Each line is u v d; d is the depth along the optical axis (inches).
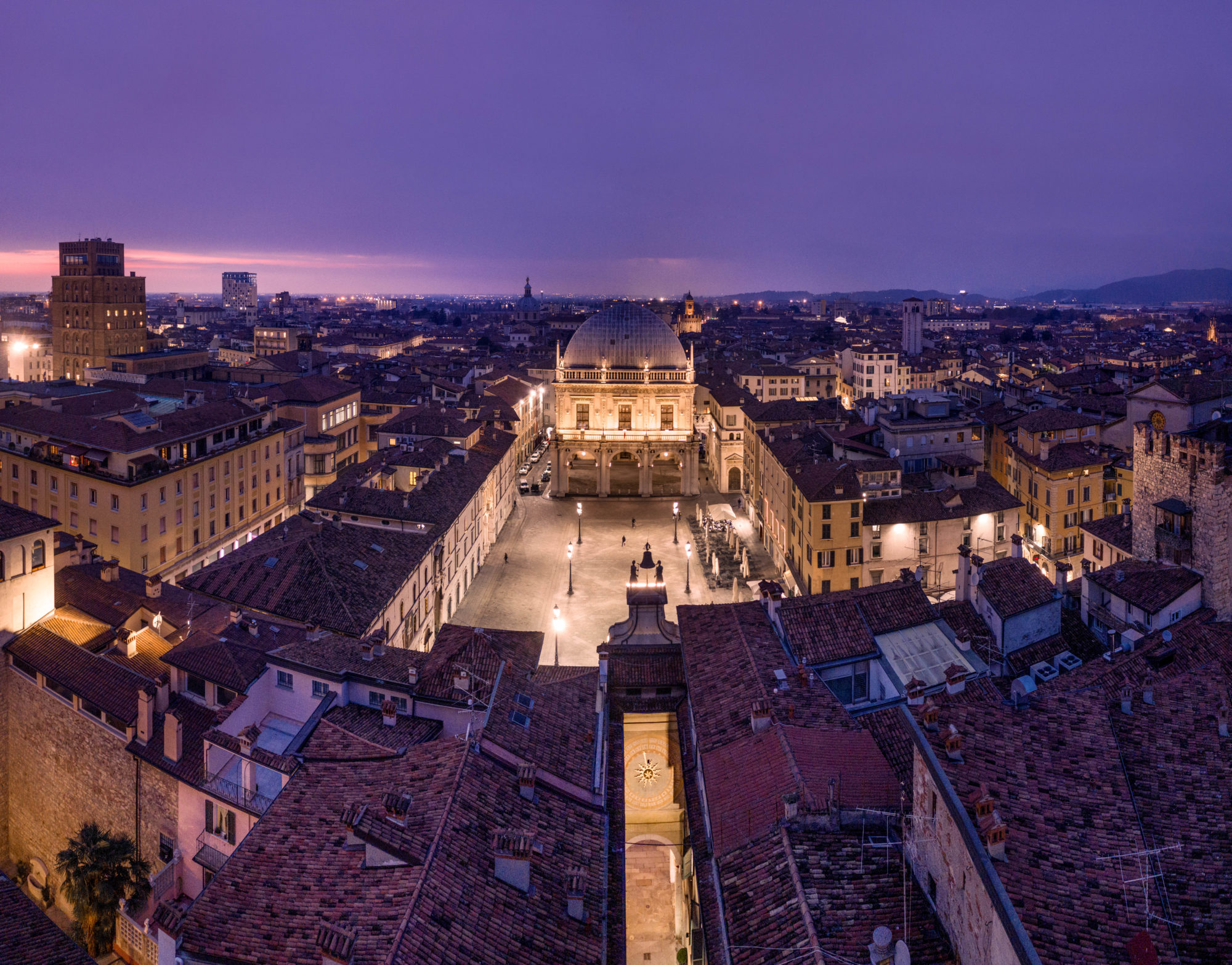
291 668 2684.5
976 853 1501.0
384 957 1640.0
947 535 4820.4
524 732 2362.2
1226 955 1467.8
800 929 1659.7
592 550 6220.5
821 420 6929.1
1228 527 3016.7
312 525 4156.0
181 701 2773.1
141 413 5137.8
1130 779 1836.9
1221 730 1990.7
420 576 4237.2
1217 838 1702.8
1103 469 5226.4
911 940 1626.5
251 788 2385.6
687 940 2359.7
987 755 1787.6
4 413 5319.9
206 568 3764.8
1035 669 2910.9
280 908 1823.3
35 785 3115.2
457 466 5698.8
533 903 1879.9
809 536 4795.8
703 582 5531.5
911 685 2330.2
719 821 2032.5
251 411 5826.8
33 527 3265.3
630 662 2903.5
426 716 2551.7
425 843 1904.5
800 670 2508.6
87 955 1955.0
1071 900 1481.3
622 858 2191.2
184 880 2551.7
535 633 3041.3
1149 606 2987.2
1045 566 5211.6
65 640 3120.1
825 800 1942.7
